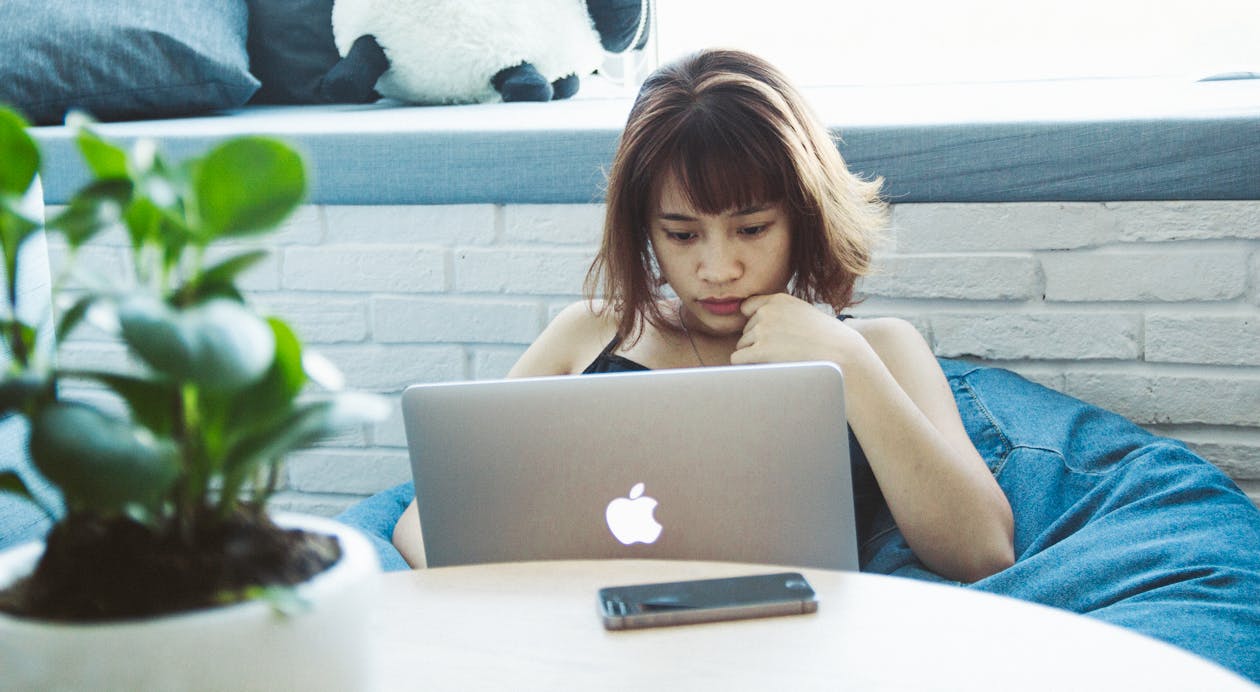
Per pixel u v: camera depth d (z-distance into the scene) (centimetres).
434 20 209
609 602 75
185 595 51
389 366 182
